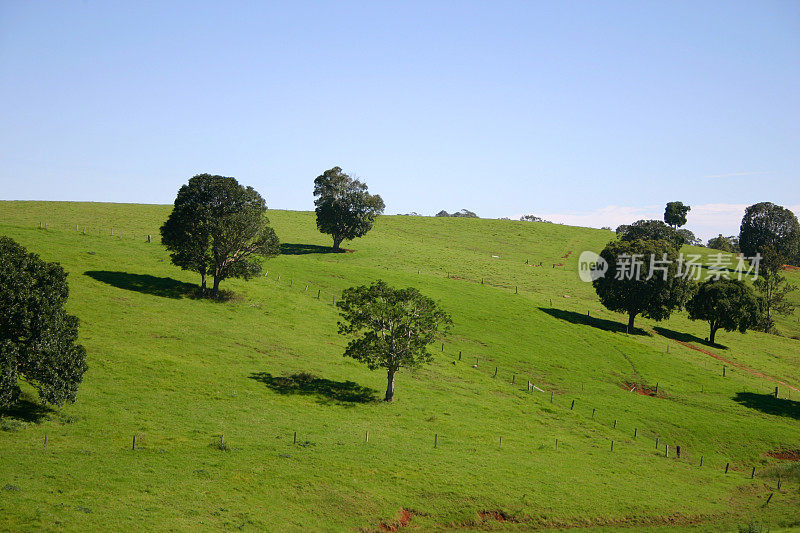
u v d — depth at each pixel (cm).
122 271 8119
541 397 6669
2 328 3856
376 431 4869
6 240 4181
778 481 5028
